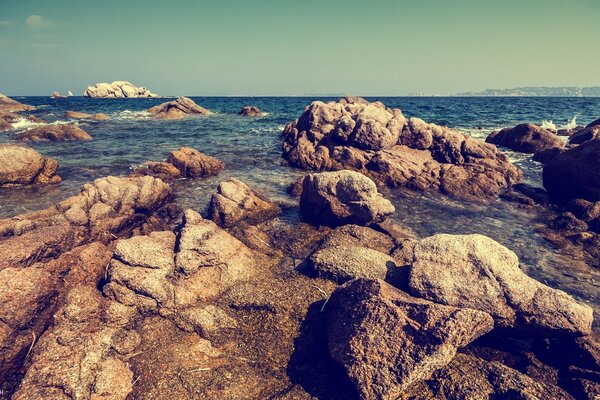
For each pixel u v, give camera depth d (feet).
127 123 168.96
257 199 56.80
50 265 34.30
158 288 32.45
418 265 32.42
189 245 35.91
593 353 27.61
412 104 353.51
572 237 49.73
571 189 62.90
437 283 30.94
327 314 31.68
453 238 33.78
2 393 25.85
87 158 92.48
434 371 25.71
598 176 59.00
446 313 26.40
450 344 25.26
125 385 25.25
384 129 83.35
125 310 31.45
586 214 54.65
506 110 251.19
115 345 28.32
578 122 168.66
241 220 52.75
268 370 27.25
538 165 87.66
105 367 25.82
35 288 29.58
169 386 25.34
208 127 158.92
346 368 25.58
